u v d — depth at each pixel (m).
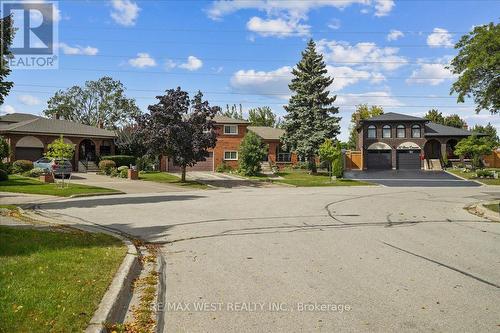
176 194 24.97
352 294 5.92
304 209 16.50
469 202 20.11
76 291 5.44
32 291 5.32
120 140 47.53
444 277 6.79
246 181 37.38
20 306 4.75
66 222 12.96
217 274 7.03
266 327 4.77
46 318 4.50
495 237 10.56
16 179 30.59
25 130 40.22
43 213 15.30
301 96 46.75
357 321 4.93
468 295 5.88
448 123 74.38
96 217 14.35
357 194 24.67
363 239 10.14
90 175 39.16
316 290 6.10
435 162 52.75
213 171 50.38
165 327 4.82
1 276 5.94
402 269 7.29
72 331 4.24
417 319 4.99
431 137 53.19
